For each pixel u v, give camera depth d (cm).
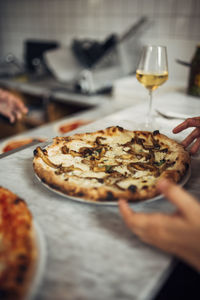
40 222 50
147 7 242
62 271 40
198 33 221
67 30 309
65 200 58
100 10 274
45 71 301
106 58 231
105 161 72
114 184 57
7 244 41
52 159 70
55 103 240
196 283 69
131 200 53
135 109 128
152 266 41
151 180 61
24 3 336
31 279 35
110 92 227
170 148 75
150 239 42
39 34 338
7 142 111
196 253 38
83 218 52
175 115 111
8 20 364
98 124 104
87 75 217
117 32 271
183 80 239
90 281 38
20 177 66
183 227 39
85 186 57
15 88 265
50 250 44
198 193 60
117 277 39
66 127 130
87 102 210
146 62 99
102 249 44
